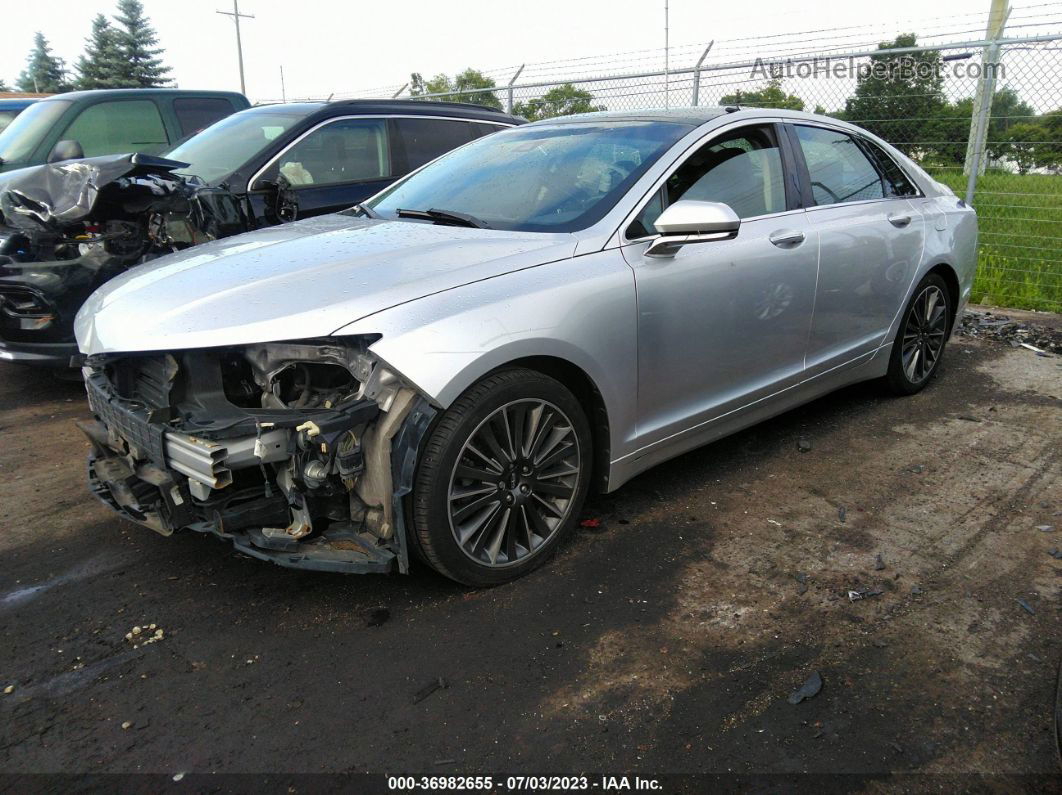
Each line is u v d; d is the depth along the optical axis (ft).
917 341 16.10
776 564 10.20
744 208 12.07
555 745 7.25
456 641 8.72
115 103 25.18
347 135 20.24
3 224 16.38
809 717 7.53
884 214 14.53
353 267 9.45
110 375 9.99
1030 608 9.17
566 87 33.99
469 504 9.16
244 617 9.25
